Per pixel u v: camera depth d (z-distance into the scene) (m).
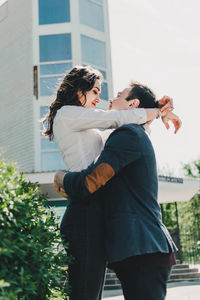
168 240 1.90
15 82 15.23
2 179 1.75
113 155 1.89
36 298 1.88
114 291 9.30
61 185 2.03
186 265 12.52
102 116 2.10
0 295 1.40
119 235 1.81
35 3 15.21
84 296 1.88
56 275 1.85
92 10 15.55
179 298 7.46
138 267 1.78
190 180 12.93
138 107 2.31
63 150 2.18
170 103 2.29
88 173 1.89
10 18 16.22
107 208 1.92
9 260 1.66
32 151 13.70
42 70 14.59
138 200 1.91
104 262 1.97
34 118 13.98
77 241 1.93
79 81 2.27
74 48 14.62
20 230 1.79
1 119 15.49
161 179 12.06
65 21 14.98
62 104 2.30
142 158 1.95
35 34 14.91
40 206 2.05
